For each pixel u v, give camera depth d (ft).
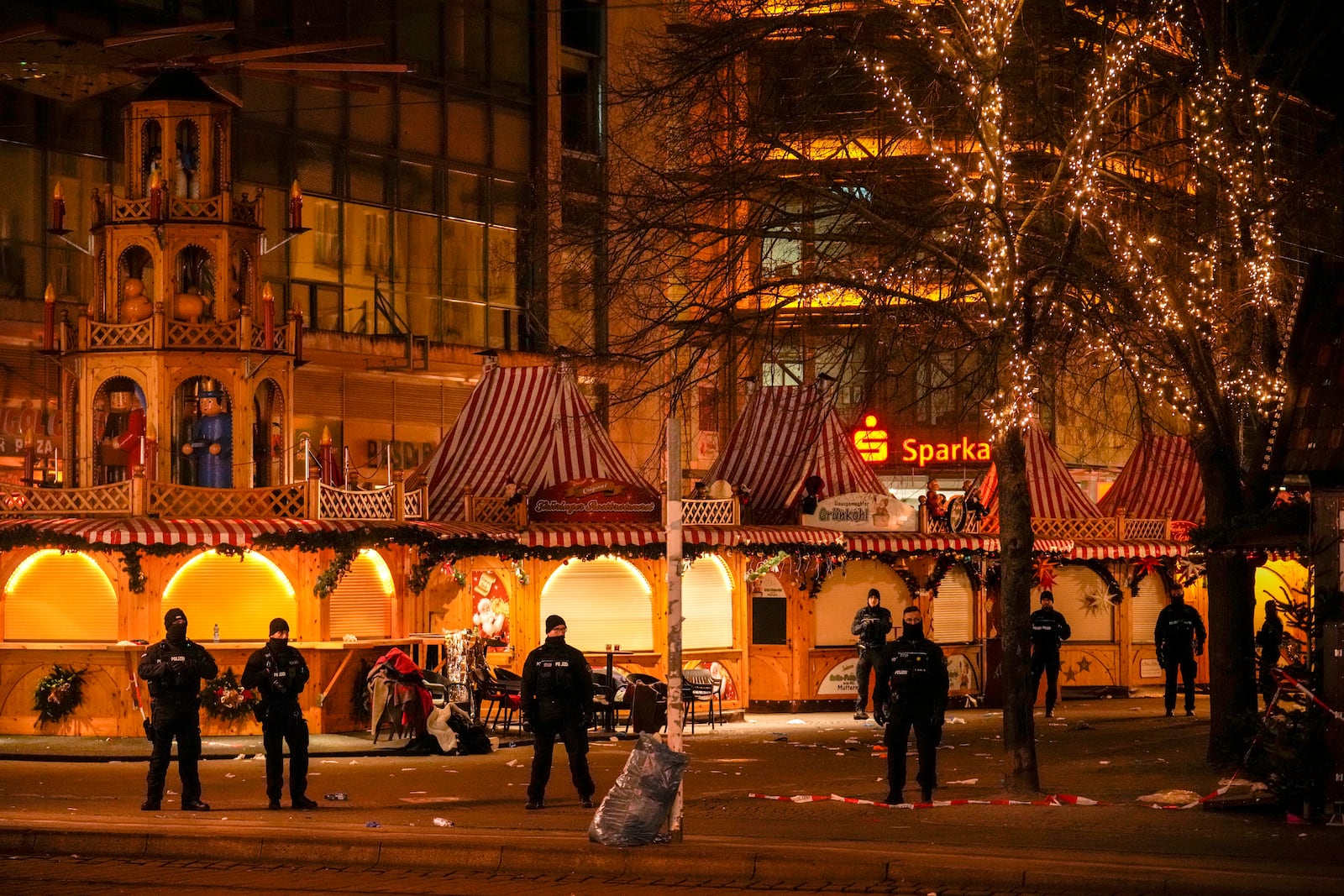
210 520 94.73
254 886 51.55
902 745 66.69
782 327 82.58
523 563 108.47
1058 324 82.53
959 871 50.57
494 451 120.26
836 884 51.37
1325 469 60.64
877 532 120.78
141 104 103.96
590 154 189.06
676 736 56.29
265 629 96.32
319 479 99.50
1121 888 48.83
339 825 60.85
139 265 104.17
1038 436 139.85
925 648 66.74
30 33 114.42
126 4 145.59
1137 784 74.18
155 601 94.32
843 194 74.38
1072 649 135.85
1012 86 80.79
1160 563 137.90
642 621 111.55
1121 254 80.59
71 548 92.48
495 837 56.59
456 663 96.58
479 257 181.27
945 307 72.49
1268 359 81.15
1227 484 81.61
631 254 77.87
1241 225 81.82
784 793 71.77
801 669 119.34
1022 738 69.26
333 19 167.02
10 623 95.50
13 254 142.00
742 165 76.43
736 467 130.62
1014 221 78.84
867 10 78.28
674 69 79.51
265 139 161.48
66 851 58.23
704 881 52.34
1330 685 60.49
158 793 65.77
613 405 81.30
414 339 170.91
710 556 115.85
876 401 178.40
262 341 101.60
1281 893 47.14
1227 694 81.76
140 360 99.91
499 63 184.14
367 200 170.60
